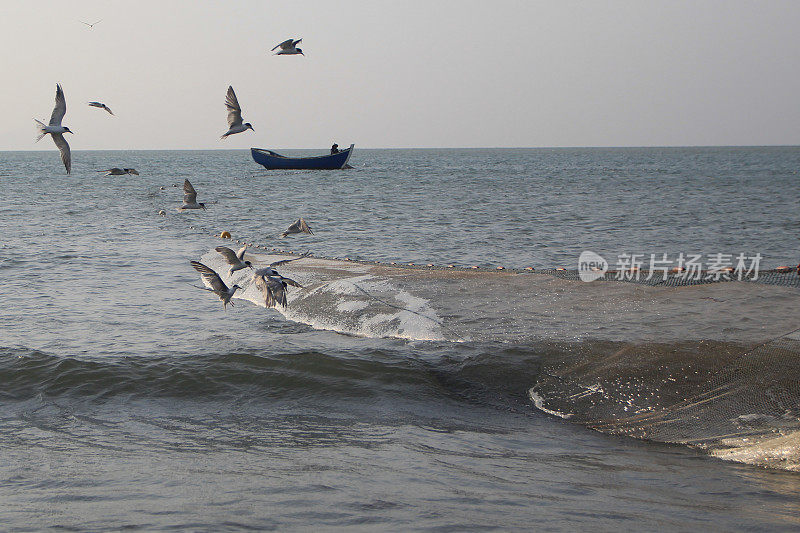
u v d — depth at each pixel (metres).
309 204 53.09
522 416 11.92
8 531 7.36
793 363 11.38
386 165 162.38
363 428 11.29
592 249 31.08
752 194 64.56
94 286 21.62
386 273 18.55
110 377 13.09
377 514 7.86
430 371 13.34
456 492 8.65
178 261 26.03
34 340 15.45
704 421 10.96
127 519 7.68
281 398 12.48
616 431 11.27
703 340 12.63
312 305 17.16
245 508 8.02
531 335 13.99
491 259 28.45
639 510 8.23
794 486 9.19
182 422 11.51
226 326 16.66
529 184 81.56
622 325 13.88
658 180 91.69
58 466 9.50
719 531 7.66
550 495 8.65
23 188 70.94
